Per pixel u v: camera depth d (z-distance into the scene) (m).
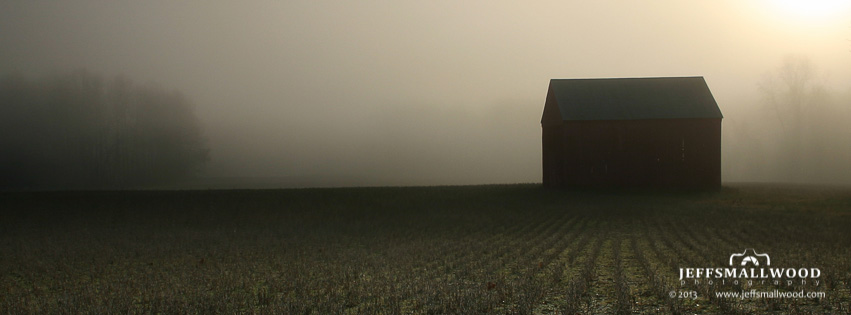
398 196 48.53
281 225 30.64
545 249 19.58
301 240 23.89
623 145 51.09
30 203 43.88
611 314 10.60
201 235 26.34
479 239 22.98
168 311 11.12
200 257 19.31
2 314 11.59
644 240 21.59
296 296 12.51
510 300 11.84
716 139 51.03
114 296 12.68
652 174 51.00
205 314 10.88
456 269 15.88
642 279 13.88
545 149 57.88
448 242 22.05
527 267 15.91
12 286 14.98
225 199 46.53
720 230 24.00
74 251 21.12
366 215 35.41
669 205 38.56
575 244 20.66
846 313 10.48
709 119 50.97
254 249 21.16
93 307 11.72
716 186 51.03
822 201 37.97
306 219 33.72
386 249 20.59
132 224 31.84
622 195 47.47
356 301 11.92
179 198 47.34
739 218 29.05
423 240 22.97
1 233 27.72
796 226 25.20
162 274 15.91
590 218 30.98
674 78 55.78
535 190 52.94
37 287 14.65
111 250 21.25
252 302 12.12
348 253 19.67
